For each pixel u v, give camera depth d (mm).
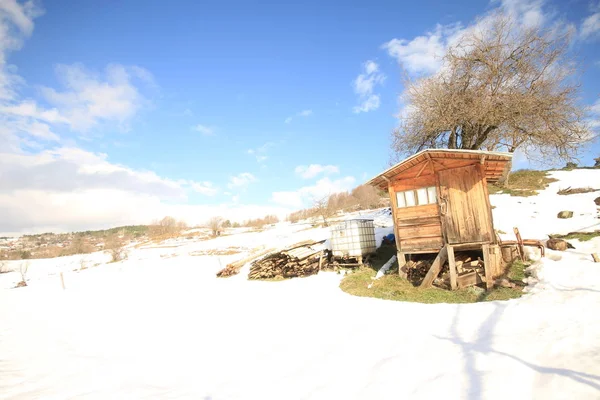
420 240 13258
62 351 9531
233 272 20547
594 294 8305
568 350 5375
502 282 10805
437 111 20656
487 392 4473
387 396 4832
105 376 7141
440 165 12891
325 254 17750
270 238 36594
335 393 5164
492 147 21844
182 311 13086
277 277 17406
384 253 17500
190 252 37000
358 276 14477
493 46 20281
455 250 13195
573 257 11766
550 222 16859
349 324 8875
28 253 57375
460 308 9078
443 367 5473
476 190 12250
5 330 13453
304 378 5883
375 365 6004
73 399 6066
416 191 13516
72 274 32812
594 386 4223
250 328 9648
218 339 8977
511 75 20203
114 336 10617
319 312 10477
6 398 6438
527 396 4262
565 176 25484
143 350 8797
